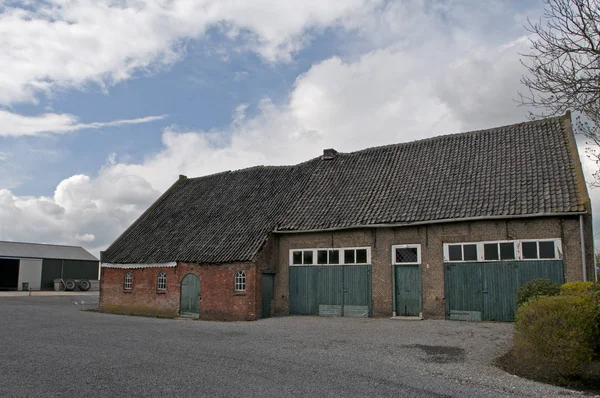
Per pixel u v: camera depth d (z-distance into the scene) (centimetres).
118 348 1227
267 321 1970
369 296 1981
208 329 1680
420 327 1619
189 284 2291
